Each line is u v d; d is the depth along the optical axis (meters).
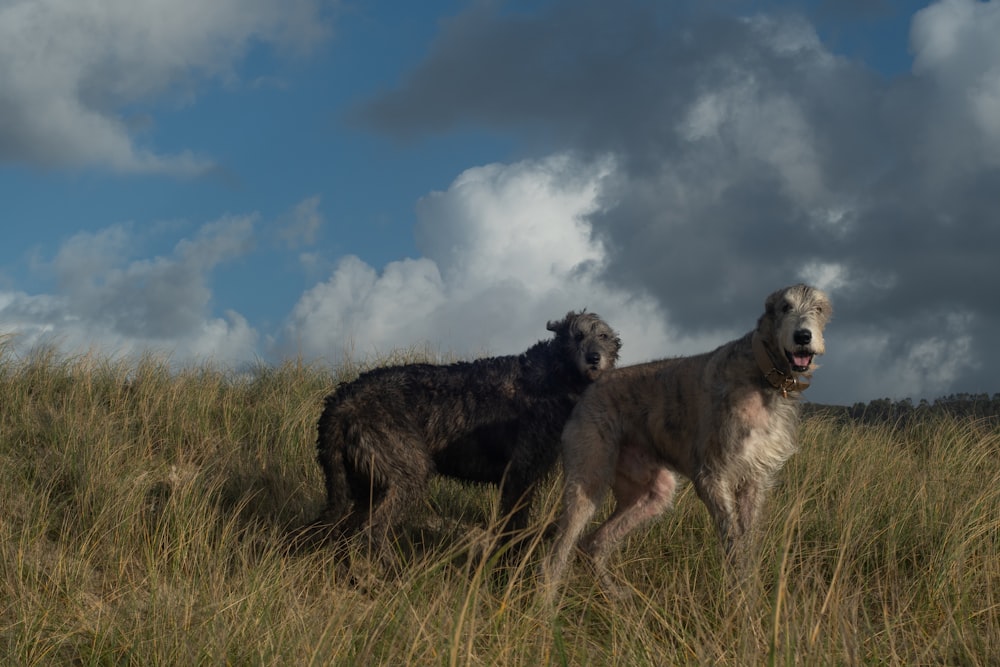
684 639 4.43
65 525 6.22
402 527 6.67
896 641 4.52
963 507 6.40
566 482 6.02
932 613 5.02
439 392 6.80
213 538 6.16
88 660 4.16
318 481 7.86
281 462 8.02
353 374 11.03
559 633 3.94
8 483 6.68
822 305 5.37
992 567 5.50
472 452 6.89
